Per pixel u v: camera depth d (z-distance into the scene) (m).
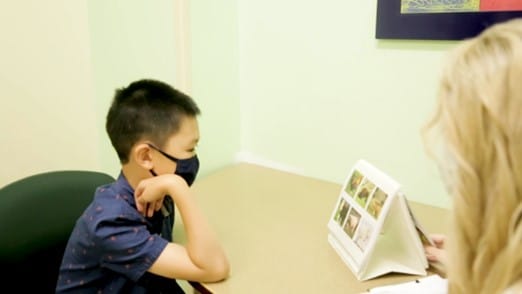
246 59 1.75
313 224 1.26
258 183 1.60
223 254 1.01
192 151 1.05
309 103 1.61
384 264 1.01
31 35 1.23
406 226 0.98
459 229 0.53
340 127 1.55
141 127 0.99
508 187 0.48
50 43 1.26
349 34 1.45
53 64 1.28
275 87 1.69
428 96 1.32
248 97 1.79
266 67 1.70
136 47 1.43
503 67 0.48
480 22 1.17
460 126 0.51
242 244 1.15
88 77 1.35
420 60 1.32
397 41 1.35
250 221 1.29
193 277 0.96
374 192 1.02
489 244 0.50
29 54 1.23
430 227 1.23
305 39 1.56
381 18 1.34
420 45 1.30
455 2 1.20
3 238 1.05
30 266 1.11
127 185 1.04
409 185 1.43
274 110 1.72
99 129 1.42
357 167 1.15
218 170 1.76
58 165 1.35
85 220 0.98
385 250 1.02
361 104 1.48
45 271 1.15
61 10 1.26
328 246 1.14
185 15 1.51
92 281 1.01
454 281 0.55
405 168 1.42
